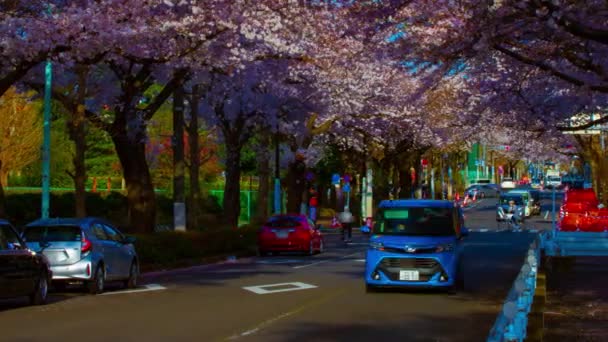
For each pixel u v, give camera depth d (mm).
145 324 12625
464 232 17734
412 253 16484
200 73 23125
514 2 12023
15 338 11266
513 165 127500
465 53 15422
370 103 38594
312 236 30984
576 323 12961
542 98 20672
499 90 20797
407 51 16438
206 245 28172
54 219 17812
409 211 17500
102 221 18609
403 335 11688
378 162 63125
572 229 24328
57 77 23906
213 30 19203
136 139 25250
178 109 27719
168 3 17828
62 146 44719
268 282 19719
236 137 33812
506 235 41500
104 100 25750
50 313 14141
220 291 17688
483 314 13914
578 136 42031
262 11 19562
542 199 82938
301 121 35406
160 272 23781
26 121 41656
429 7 15039
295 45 20984
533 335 9617
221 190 55562
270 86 29719
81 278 16906
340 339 11305
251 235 32438
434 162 82438
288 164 45312
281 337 11422
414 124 45344
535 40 16047
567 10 11523
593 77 17281
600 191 42906
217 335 11531
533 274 12398
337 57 22672
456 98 27344
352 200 68375
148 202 25875
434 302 15586
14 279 14258
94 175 56906
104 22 16875
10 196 36969
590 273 21094
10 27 16203
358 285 18812
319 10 21172
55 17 16672
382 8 15273
